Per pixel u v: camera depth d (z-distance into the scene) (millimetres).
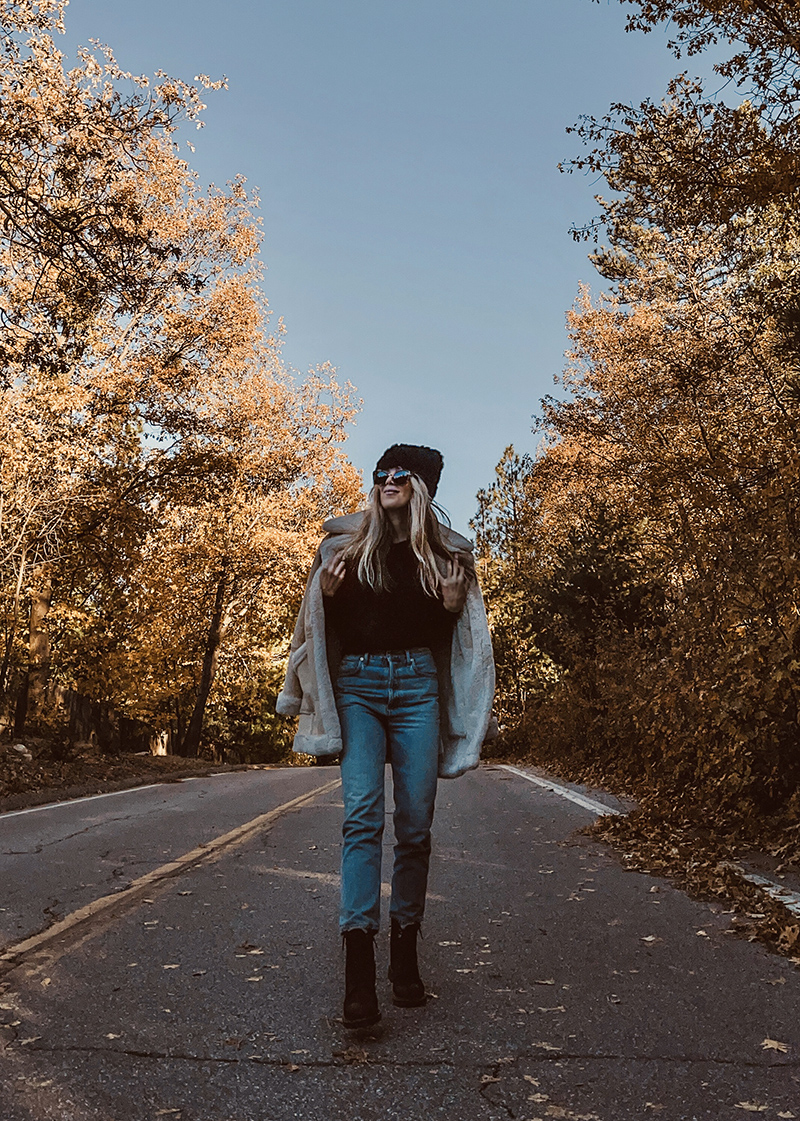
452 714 3832
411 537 3615
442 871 6465
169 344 21719
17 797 12688
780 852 6602
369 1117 2648
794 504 8148
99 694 23641
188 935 4727
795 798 6938
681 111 11383
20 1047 3150
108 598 23484
